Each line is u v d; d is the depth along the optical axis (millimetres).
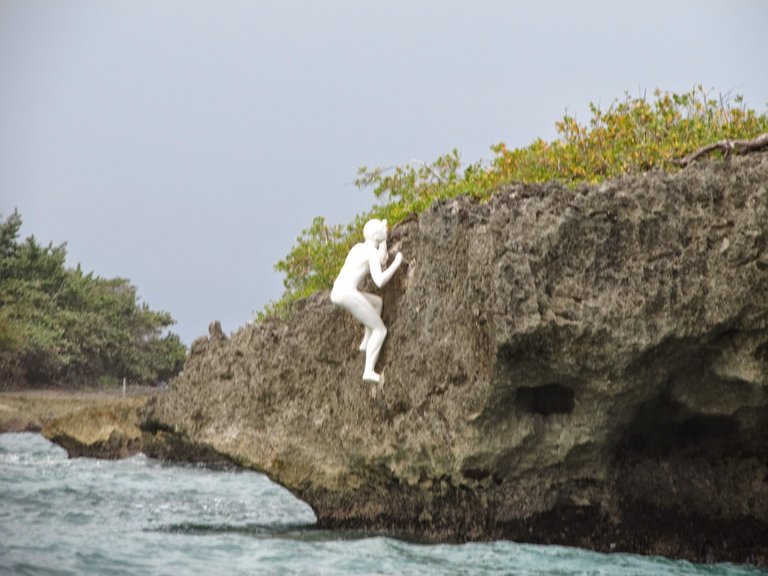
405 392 40000
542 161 50562
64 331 154500
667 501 37719
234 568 34719
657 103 50875
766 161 33938
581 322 34406
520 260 34938
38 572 32688
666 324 34156
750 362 34312
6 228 156500
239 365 47281
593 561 35812
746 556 37062
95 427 81250
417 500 40875
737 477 37625
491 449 37406
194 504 54656
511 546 37688
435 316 39062
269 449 45062
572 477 37531
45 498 54094
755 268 33094
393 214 59062
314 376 44156
